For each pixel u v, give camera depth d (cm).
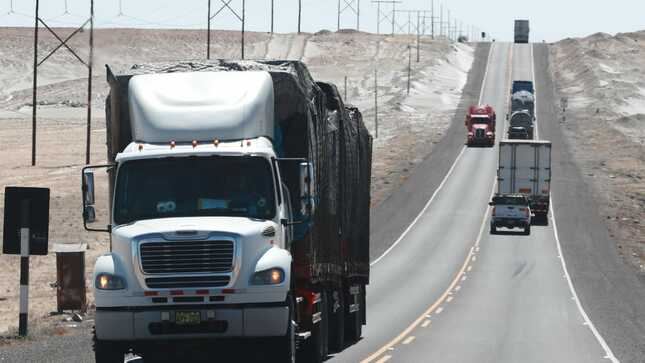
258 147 2894
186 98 2964
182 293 2742
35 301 6288
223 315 2747
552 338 4644
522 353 4019
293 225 3084
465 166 16300
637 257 9825
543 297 6862
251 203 2859
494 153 17625
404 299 6606
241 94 2970
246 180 2872
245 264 2755
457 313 5769
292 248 3100
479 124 18575
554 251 10038
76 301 5269
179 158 2881
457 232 11312
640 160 16988
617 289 7594
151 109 2942
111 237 2858
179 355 3130
